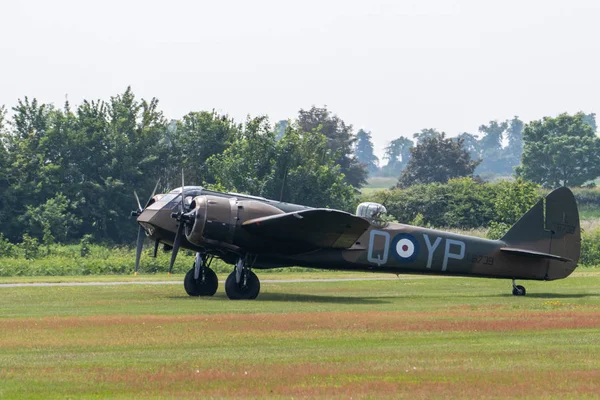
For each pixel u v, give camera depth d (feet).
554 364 153.17
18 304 277.03
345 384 135.74
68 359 158.71
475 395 128.16
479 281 422.82
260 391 131.03
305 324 213.25
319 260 314.14
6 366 151.12
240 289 301.63
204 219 293.43
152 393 130.00
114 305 272.51
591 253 635.66
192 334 193.47
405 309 259.80
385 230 322.34
